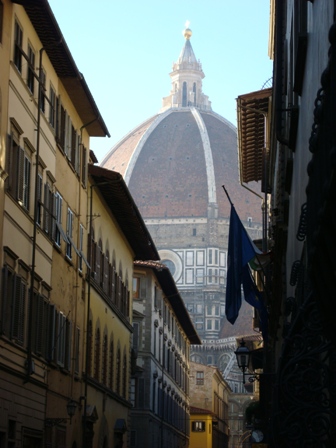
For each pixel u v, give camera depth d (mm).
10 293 31672
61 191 41781
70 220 44188
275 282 31375
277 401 12359
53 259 39781
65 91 42844
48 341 38625
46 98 36844
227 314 32281
